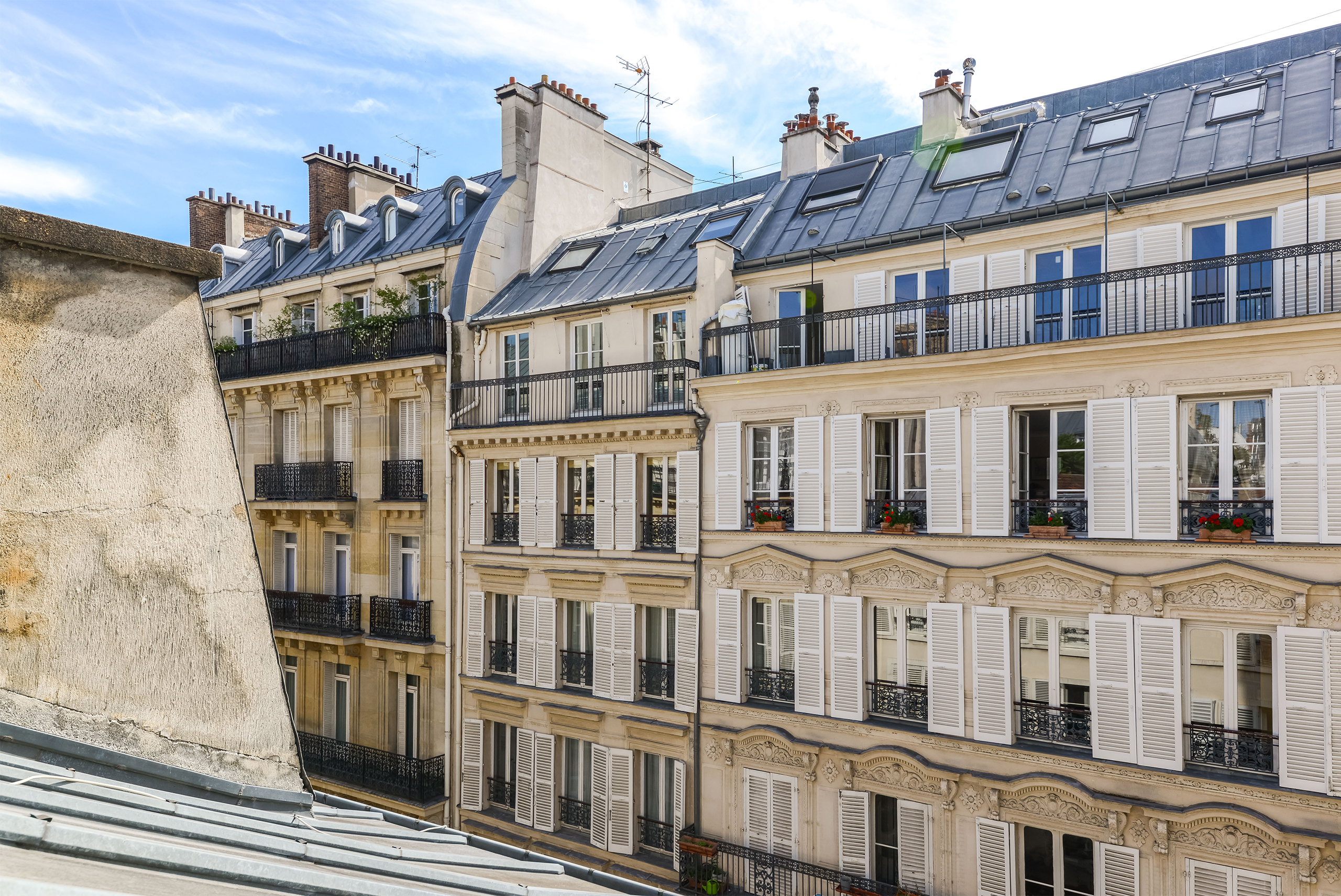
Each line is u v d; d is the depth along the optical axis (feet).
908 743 52.42
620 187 96.94
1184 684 44.98
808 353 60.80
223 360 93.15
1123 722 45.62
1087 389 47.75
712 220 74.18
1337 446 40.75
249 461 91.66
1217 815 42.68
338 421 85.76
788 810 56.54
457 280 77.71
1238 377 43.57
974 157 61.67
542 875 21.52
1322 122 47.14
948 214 57.31
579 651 69.67
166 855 11.37
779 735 56.54
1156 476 45.52
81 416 16.16
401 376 79.00
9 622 14.80
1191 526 45.21
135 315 17.21
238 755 18.16
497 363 76.28
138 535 16.79
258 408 91.20
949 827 50.83
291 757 19.33
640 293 66.59
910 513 53.26
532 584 71.00
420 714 77.25
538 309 72.59
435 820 73.82
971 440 51.49
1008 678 49.21
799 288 61.98
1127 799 44.93
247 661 18.51
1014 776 48.65
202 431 18.13
